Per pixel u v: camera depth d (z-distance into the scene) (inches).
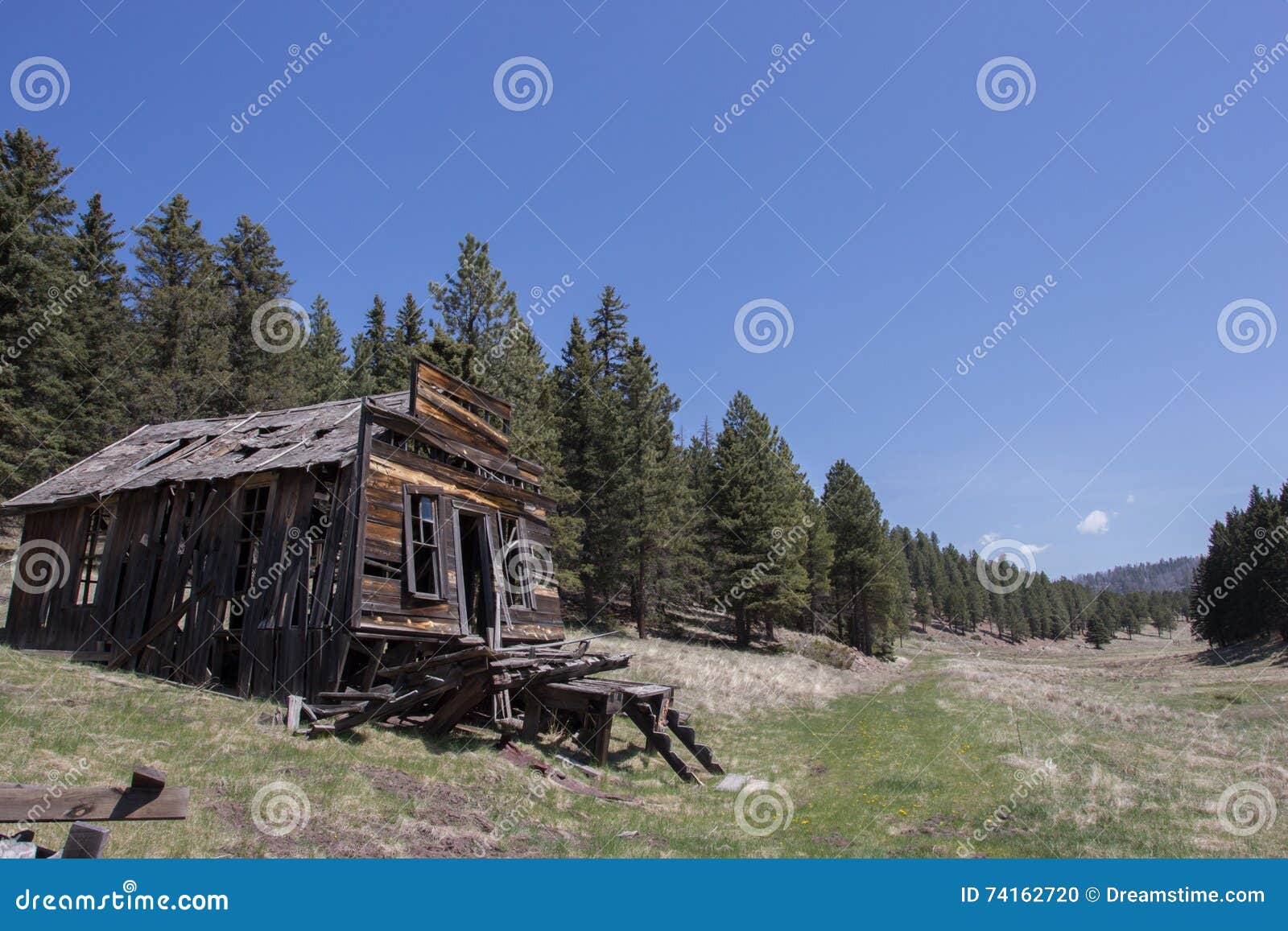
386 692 481.4
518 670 523.2
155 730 407.2
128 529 696.4
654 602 2076.8
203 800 314.0
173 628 618.5
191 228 1988.2
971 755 649.0
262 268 2069.4
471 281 1439.5
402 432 592.4
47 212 1486.2
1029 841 405.7
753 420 2078.0
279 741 422.0
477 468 676.1
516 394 1449.3
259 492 634.8
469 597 689.6
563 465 1811.0
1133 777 545.0
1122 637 6269.7
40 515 791.7
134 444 853.2
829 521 2672.2
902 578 3752.5
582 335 1927.9
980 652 3742.6
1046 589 5733.3
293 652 537.3
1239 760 612.1
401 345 2222.0
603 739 565.0
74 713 410.3
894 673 2026.3
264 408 1802.4
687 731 600.1
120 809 189.8
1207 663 2274.9
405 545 563.5
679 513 1857.8
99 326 1638.8
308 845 289.4
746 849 385.1
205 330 1792.6
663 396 2091.5
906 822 455.2
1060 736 722.2
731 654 1553.9
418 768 423.8
